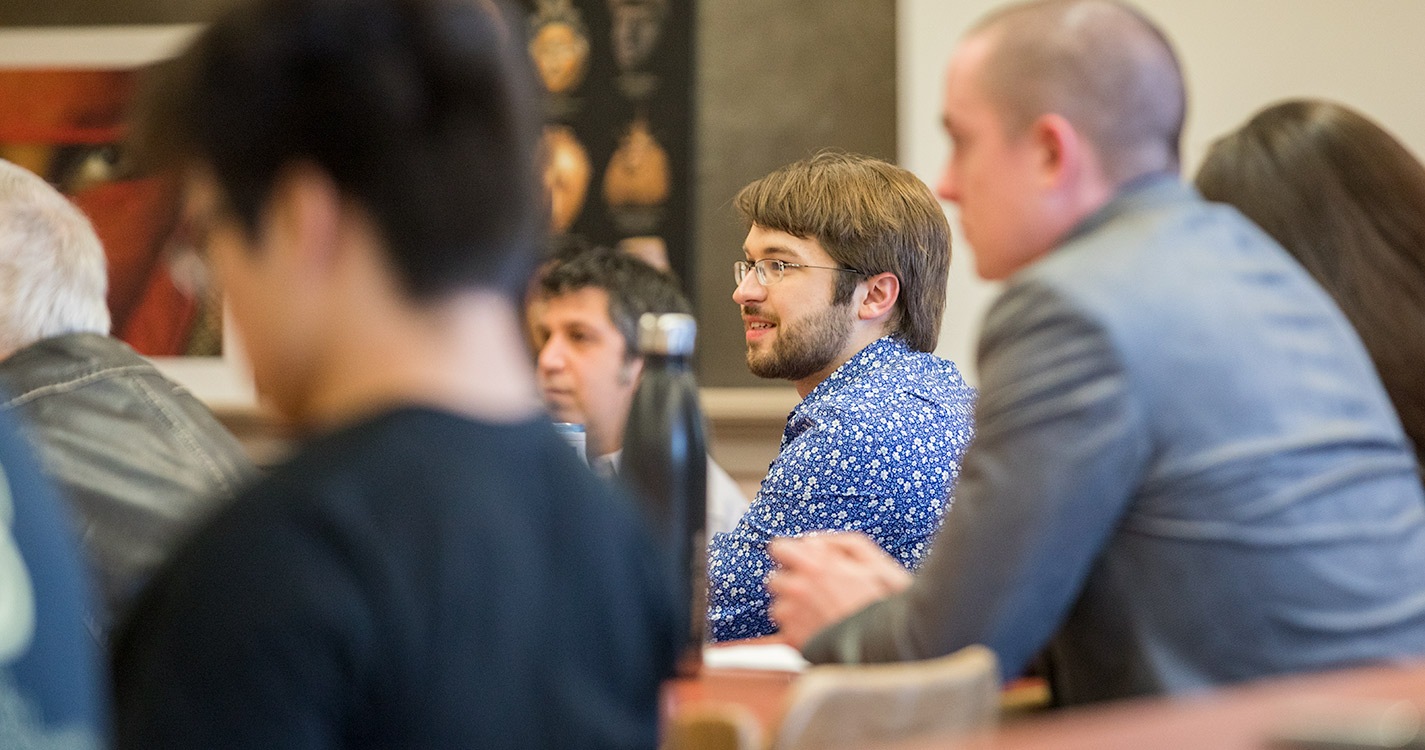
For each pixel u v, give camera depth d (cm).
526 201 221
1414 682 216
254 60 209
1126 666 343
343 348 211
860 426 594
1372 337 449
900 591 372
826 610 386
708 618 580
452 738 189
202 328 1169
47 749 174
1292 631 332
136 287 1174
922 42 1076
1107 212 376
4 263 446
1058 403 337
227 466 457
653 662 232
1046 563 335
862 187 645
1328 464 343
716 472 730
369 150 207
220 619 182
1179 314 344
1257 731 173
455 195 211
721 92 1116
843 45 1098
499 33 222
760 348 655
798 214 641
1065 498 333
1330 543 337
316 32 209
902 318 654
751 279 655
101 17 1209
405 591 189
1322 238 456
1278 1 1030
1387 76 1016
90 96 1200
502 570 199
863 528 589
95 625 416
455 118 213
